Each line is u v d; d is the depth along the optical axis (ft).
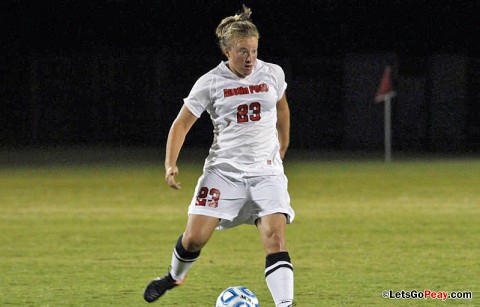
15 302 91.20
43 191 215.72
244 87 73.82
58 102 384.27
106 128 386.32
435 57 379.96
